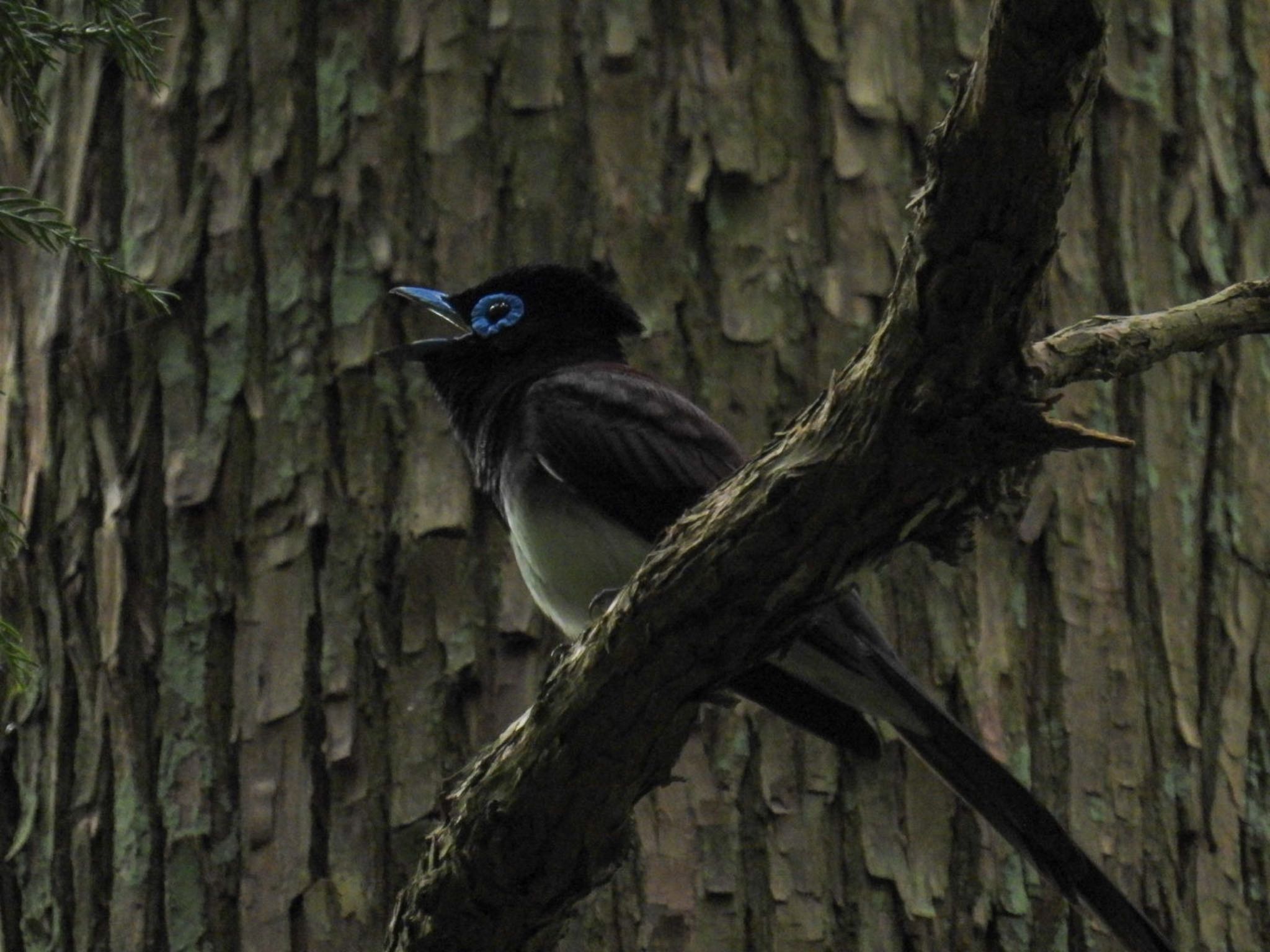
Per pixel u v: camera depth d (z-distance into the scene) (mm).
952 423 5742
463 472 9844
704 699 6621
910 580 9750
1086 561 10062
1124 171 11102
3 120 11711
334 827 9164
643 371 9977
